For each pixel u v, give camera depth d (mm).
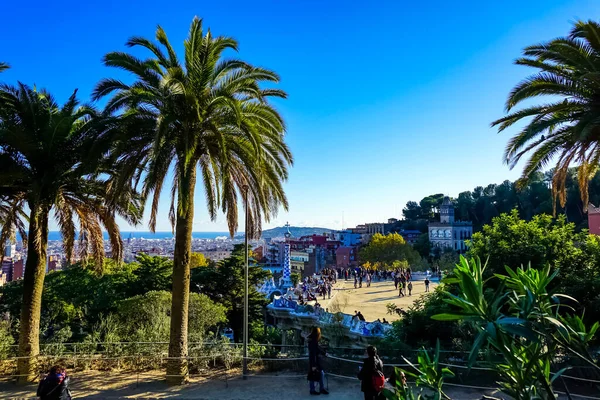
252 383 11523
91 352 14359
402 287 35000
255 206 14312
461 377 10508
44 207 13375
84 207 15172
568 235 14547
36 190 12211
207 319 22016
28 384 12305
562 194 15133
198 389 11125
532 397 3109
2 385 12281
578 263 13578
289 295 38031
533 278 3289
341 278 61219
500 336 2934
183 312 12406
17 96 12969
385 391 3830
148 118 12203
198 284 34031
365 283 48031
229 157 13273
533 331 2801
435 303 14430
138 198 14812
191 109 12023
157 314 19453
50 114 13531
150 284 32750
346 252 111500
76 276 30234
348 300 31781
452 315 3008
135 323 20000
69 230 15258
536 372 3086
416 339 14094
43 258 13609
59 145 13086
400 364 11406
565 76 11625
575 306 11602
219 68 12461
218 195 13172
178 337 12195
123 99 11492
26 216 15617
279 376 12031
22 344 12969
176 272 12531
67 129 12906
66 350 15367
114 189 12719
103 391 11039
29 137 12523
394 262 66188
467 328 12219
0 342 14492
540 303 3158
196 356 12742
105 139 11508
